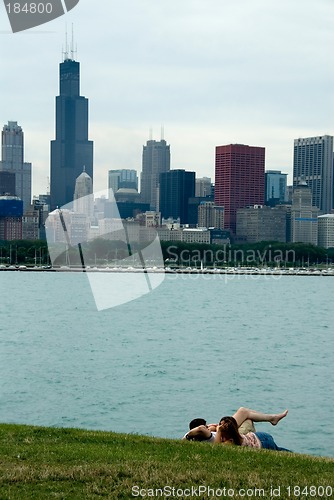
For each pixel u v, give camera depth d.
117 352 62.12
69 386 44.28
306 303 147.12
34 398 40.53
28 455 15.56
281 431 33.59
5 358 57.59
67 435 17.58
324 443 31.62
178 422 35.28
